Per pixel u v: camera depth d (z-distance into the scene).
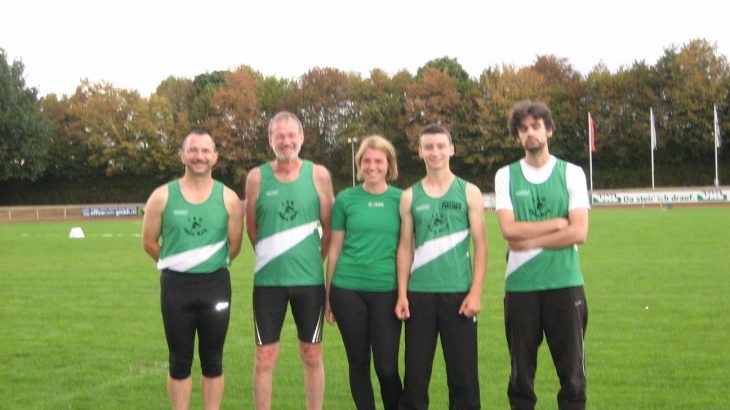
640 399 6.66
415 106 61.91
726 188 45.78
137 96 62.50
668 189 47.00
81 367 8.26
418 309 5.89
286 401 6.98
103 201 63.78
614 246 20.08
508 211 5.82
